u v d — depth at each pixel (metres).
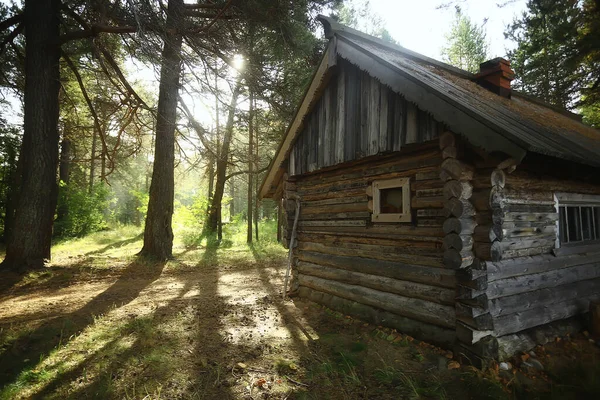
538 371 3.54
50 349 4.11
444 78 5.47
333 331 4.89
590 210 5.49
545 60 15.80
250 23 9.26
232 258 12.17
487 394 3.08
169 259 11.22
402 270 4.67
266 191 7.82
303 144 6.60
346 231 5.78
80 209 18.97
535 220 4.35
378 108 4.90
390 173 4.96
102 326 4.95
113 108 11.66
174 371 3.59
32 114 9.16
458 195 3.71
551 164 4.19
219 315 5.62
